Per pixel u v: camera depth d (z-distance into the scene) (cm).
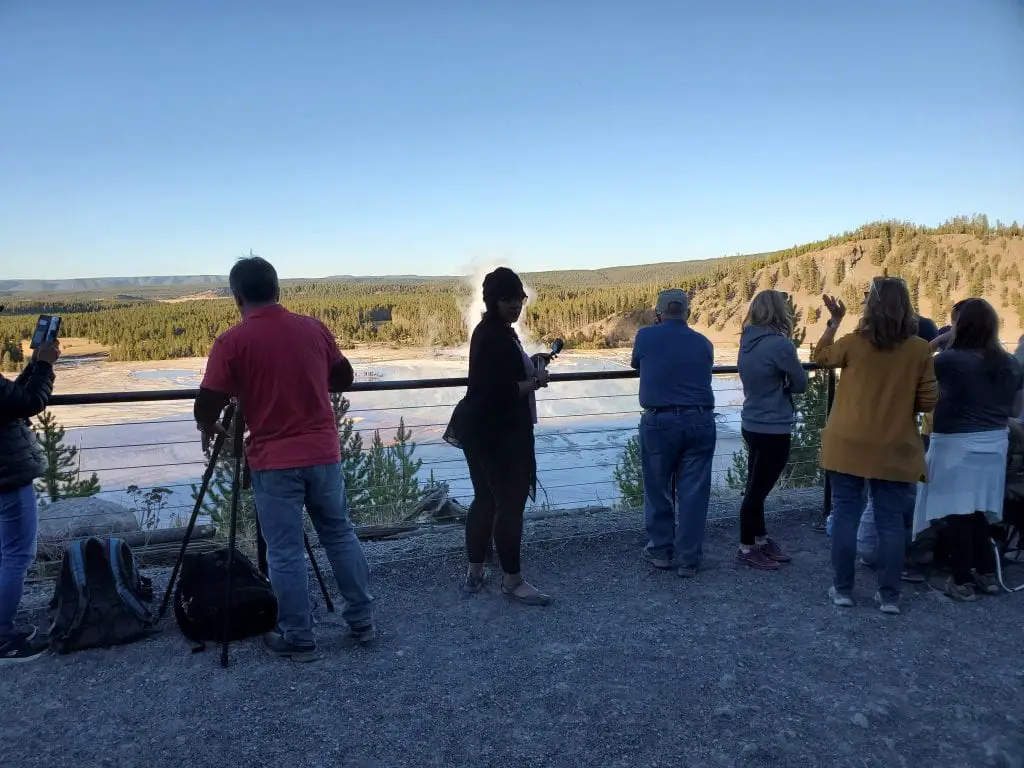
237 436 353
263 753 274
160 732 287
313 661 344
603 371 505
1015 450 469
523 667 337
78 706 306
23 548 348
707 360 446
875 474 381
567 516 600
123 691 317
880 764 267
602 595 421
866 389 388
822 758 270
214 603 352
